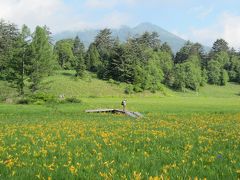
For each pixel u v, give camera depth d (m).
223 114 46.91
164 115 45.44
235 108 61.53
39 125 28.45
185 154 13.52
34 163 12.17
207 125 28.81
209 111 53.09
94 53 184.00
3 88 81.19
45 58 86.75
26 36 86.38
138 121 33.91
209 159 12.39
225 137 19.88
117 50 161.00
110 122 31.95
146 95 146.88
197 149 14.96
